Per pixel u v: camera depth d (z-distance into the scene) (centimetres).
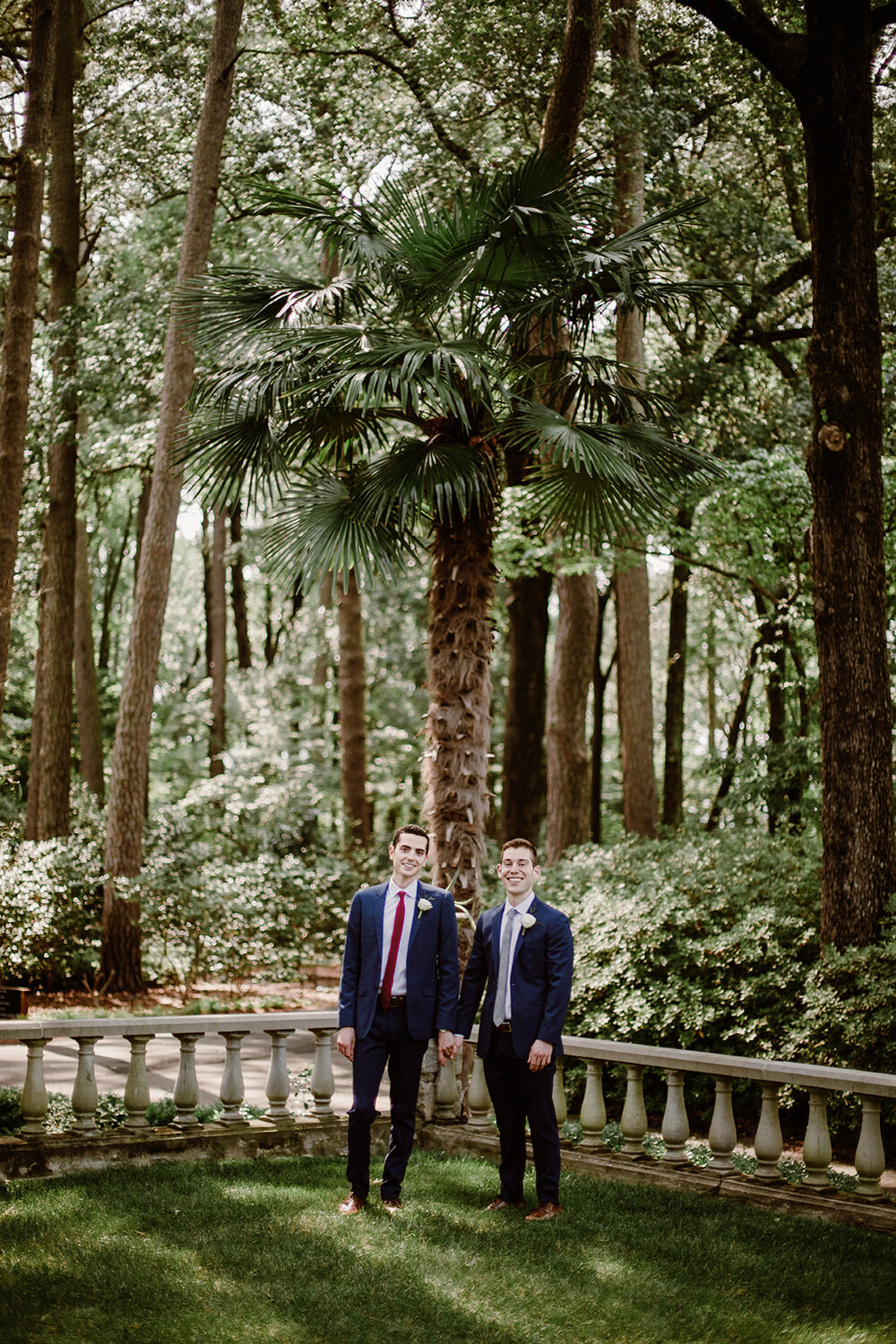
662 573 3008
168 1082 967
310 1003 1498
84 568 2362
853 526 863
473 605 740
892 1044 782
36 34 1240
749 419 1706
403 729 2733
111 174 1922
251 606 3803
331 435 794
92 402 1852
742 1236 542
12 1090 686
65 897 1517
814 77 880
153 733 3052
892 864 850
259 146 1764
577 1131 718
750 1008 884
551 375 811
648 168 1625
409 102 1697
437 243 729
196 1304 436
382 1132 723
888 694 864
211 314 796
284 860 1773
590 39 1141
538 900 595
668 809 2128
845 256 875
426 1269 486
